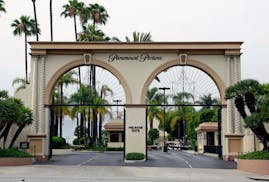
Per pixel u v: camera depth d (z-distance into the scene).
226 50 31.67
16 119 27.66
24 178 19.59
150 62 32.00
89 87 58.03
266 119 24.55
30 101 32.28
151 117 73.56
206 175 22.59
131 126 31.31
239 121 31.39
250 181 20.34
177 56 32.06
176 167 26.77
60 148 48.03
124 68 31.97
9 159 26.61
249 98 25.91
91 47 31.86
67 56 32.31
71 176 20.97
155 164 28.67
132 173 22.92
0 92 28.61
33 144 31.44
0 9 43.56
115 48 31.80
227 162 30.28
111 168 25.31
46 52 32.19
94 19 58.38
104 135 68.06
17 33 54.66
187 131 78.50
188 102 76.12
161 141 82.12
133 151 31.12
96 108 57.53
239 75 31.66
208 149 44.12
